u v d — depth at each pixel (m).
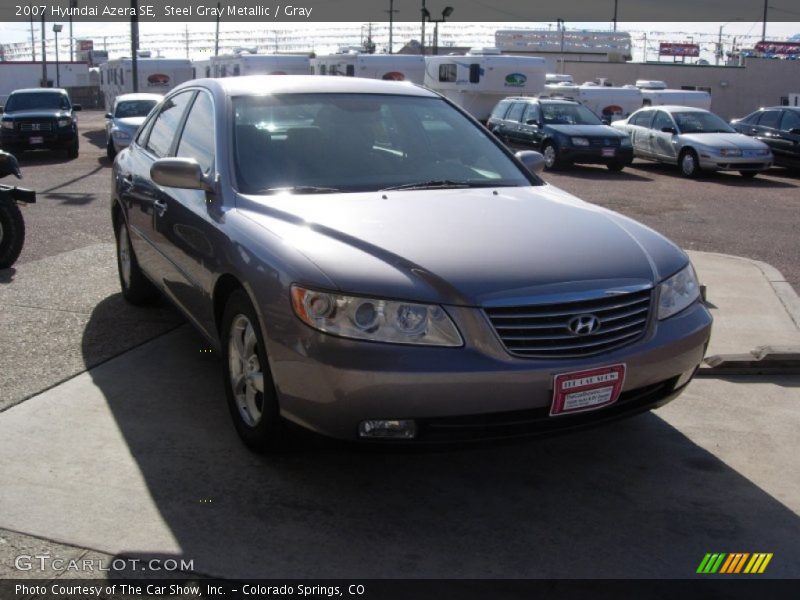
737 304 6.67
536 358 3.24
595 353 3.35
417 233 3.57
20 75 63.94
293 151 4.41
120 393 4.56
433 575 3.03
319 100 4.80
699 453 4.06
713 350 5.50
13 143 19.23
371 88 5.07
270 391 3.56
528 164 5.07
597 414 3.45
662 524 3.41
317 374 3.23
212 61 31.28
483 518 3.42
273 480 3.67
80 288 6.73
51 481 3.61
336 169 4.37
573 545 3.24
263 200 4.00
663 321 3.58
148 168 5.38
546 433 3.35
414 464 3.87
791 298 6.88
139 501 3.47
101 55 61.59
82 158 20.16
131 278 6.02
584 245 3.62
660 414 4.52
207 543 3.19
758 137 19.09
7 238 7.32
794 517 3.49
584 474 3.82
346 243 3.48
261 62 27.36
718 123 19.17
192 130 4.91
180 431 4.12
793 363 5.16
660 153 19.11
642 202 13.87
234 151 4.33
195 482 3.63
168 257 4.84
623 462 3.95
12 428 4.10
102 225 9.80
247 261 3.63
